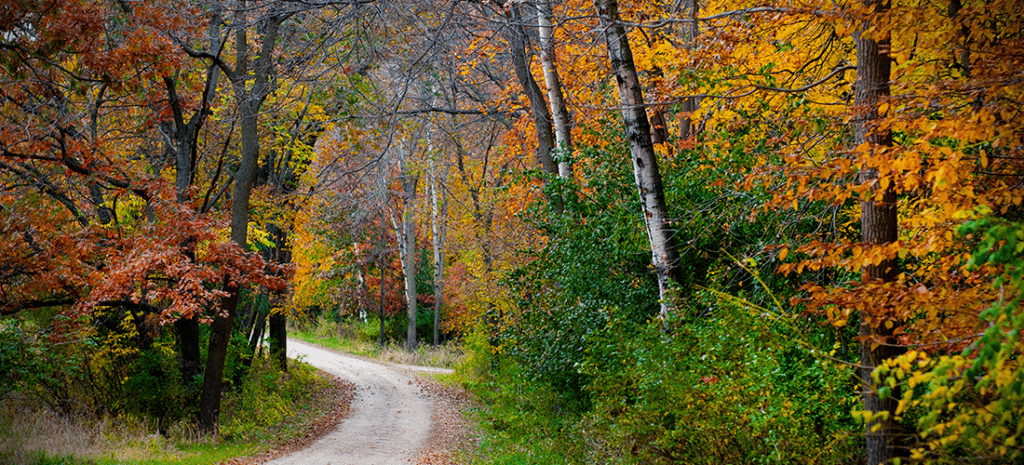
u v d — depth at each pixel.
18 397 12.71
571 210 10.70
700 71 7.26
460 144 23.34
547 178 11.28
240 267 13.65
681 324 7.15
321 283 29.58
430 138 23.00
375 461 12.55
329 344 37.72
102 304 13.01
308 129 17.92
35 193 11.15
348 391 23.23
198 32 13.61
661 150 11.01
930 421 2.91
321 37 12.48
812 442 4.96
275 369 21.58
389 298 39.66
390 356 32.72
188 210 12.38
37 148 10.96
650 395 6.15
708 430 5.36
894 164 4.18
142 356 15.07
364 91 15.56
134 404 14.58
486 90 18.05
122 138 14.50
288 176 20.17
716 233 9.02
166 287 12.41
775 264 7.58
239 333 18.56
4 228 9.91
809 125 6.93
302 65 14.02
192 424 14.52
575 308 10.27
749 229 8.41
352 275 38.59
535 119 14.04
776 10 5.88
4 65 9.02
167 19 11.60
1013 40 4.96
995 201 4.15
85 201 14.64
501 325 13.02
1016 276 2.49
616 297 10.12
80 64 10.79
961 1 5.88
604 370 7.63
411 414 19.06
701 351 5.99
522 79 13.95
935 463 3.36
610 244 9.81
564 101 13.54
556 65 13.51
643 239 9.66
